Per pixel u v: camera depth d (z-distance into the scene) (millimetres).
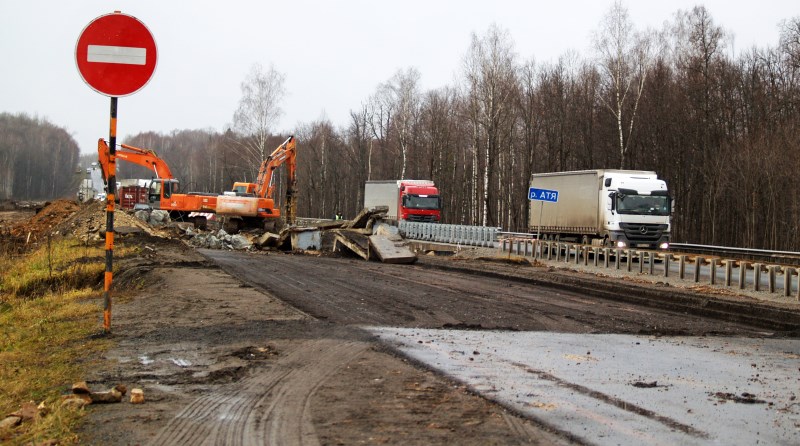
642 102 60688
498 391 8031
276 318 12992
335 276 22594
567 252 31984
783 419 7172
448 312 14945
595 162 67938
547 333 12641
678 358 10547
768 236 55125
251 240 42094
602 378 8969
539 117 69875
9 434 6301
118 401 7219
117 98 10328
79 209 47188
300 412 6902
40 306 16156
